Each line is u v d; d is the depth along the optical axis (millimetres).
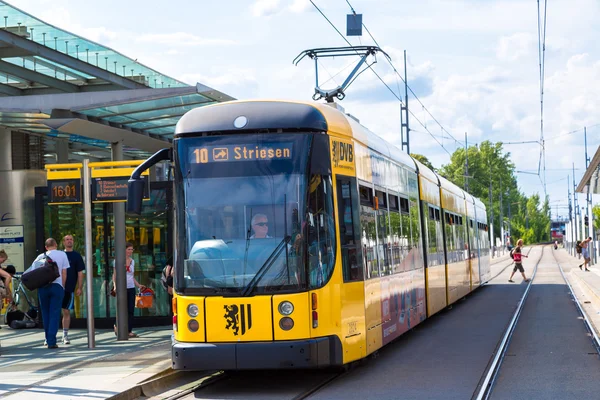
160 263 18062
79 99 14516
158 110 15422
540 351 14227
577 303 25062
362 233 12008
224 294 10336
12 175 20062
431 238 18969
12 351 14688
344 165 11477
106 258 18125
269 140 10727
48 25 27250
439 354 14008
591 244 61938
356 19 21609
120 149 16406
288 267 10336
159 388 10891
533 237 167125
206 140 10844
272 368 10125
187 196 10742
